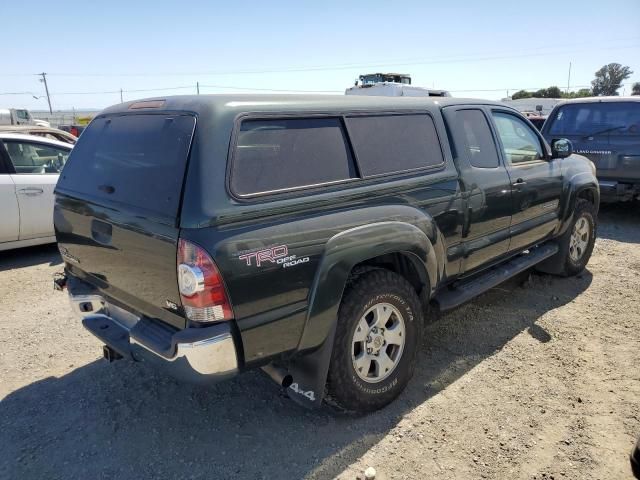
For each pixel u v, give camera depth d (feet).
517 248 15.03
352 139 9.98
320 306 8.93
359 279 9.89
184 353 7.80
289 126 9.07
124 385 11.78
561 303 16.08
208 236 7.68
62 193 11.02
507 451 9.36
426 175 11.25
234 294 7.90
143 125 9.29
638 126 25.45
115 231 9.20
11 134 21.45
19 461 9.29
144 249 8.53
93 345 13.75
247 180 8.25
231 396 11.31
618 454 9.23
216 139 8.05
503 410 10.55
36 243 21.61
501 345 13.37
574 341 13.51
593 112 27.09
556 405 10.69
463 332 14.15
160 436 9.98
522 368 12.19
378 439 9.75
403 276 11.44
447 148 12.03
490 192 13.11
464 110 13.05
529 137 15.69
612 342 13.42
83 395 11.39
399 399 11.00
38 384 11.84
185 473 8.96
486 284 13.65
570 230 17.22
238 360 8.26
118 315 10.33
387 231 9.87
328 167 9.45
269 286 8.28
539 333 14.02
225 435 9.98
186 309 7.92
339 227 9.17
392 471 8.91
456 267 12.52
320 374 9.39
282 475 8.88
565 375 11.85
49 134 29.30
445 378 11.81
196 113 8.32
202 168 7.85
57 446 9.70
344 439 9.77
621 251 21.68
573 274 18.34
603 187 26.27
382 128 10.68
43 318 15.48
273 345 8.57
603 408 10.57
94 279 10.58
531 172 14.93
